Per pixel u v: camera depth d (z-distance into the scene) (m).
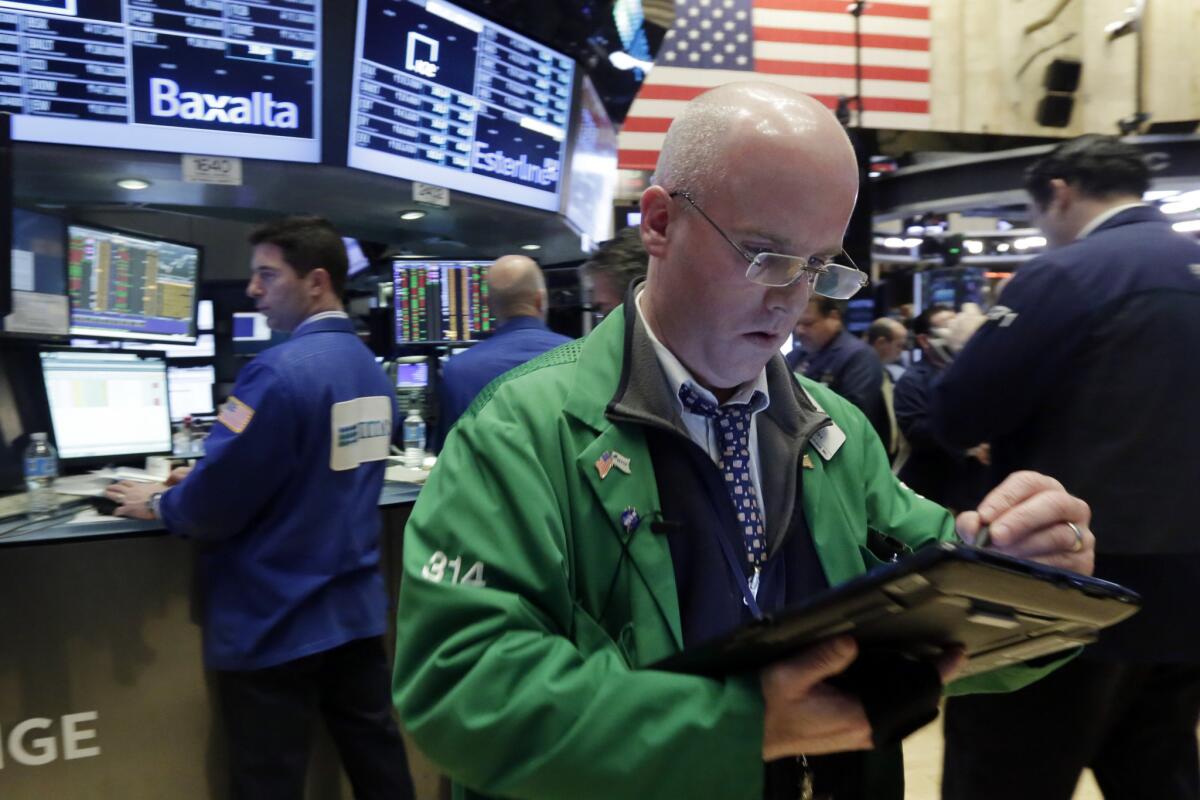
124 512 1.93
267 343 3.89
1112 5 6.94
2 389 2.36
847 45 6.56
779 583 0.86
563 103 3.71
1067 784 1.48
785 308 0.78
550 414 0.83
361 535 1.96
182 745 1.95
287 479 1.84
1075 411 1.49
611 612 0.79
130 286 2.96
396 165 3.13
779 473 0.90
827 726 0.68
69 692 1.84
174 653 1.94
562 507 0.80
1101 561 1.45
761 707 0.66
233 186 3.03
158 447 2.93
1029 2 6.81
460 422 0.88
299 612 1.85
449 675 0.70
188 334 3.33
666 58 6.27
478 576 0.75
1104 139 1.67
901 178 7.88
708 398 0.86
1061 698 1.45
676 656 0.70
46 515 1.97
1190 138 7.02
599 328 0.92
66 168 2.69
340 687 2.02
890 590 0.57
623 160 6.25
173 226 4.10
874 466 1.01
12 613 1.80
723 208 0.77
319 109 2.88
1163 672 1.51
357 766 2.03
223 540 1.86
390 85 3.04
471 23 3.22
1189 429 1.43
